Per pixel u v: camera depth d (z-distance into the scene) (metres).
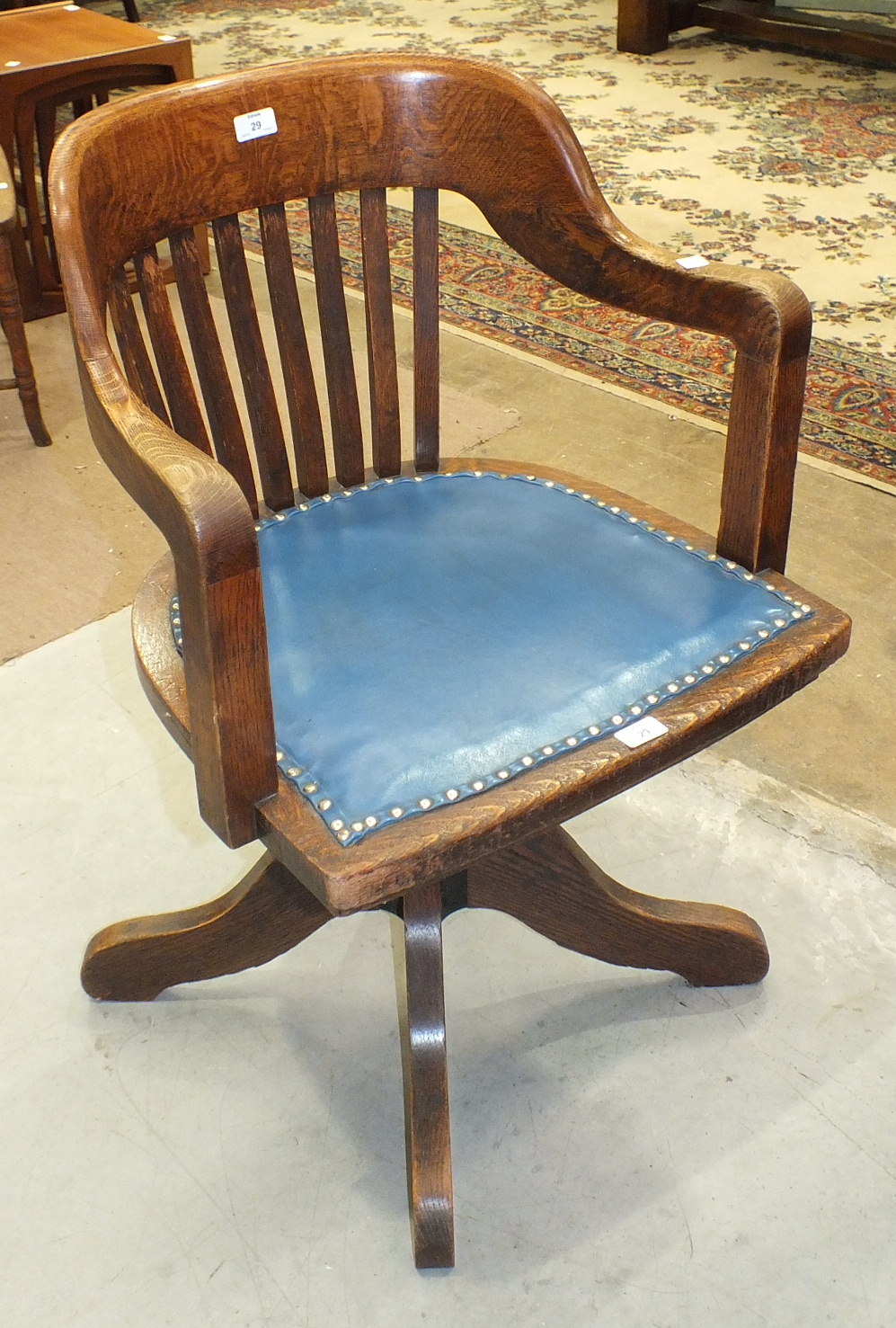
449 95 1.05
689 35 4.76
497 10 5.16
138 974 1.25
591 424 2.29
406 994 1.08
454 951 1.35
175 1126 1.17
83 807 1.51
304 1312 1.03
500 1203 1.11
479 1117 1.18
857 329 2.61
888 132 3.76
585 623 0.95
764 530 0.99
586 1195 1.11
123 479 0.79
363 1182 1.13
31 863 1.44
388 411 1.15
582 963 1.34
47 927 1.36
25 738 1.61
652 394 2.39
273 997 1.30
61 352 2.65
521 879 1.16
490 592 0.98
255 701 0.77
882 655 1.75
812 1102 1.19
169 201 0.98
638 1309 1.03
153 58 2.68
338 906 0.77
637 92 4.13
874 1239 1.08
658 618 0.95
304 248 3.04
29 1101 1.19
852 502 2.07
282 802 0.82
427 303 1.12
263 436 1.10
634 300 1.03
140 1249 1.08
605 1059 1.23
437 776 0.82
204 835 1.47
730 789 1.53
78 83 2.61
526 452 2.20
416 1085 1.06
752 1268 1.06
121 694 1.68
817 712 1.65
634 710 0.88
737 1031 1.25
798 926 1.36
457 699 0.88
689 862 1.43
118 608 1.84
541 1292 1.04
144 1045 1.25
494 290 2.81
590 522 1.07
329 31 4.93
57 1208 1.11
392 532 1.07
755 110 3.95
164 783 1.54
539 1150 1.15
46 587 1.89
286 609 0.97
